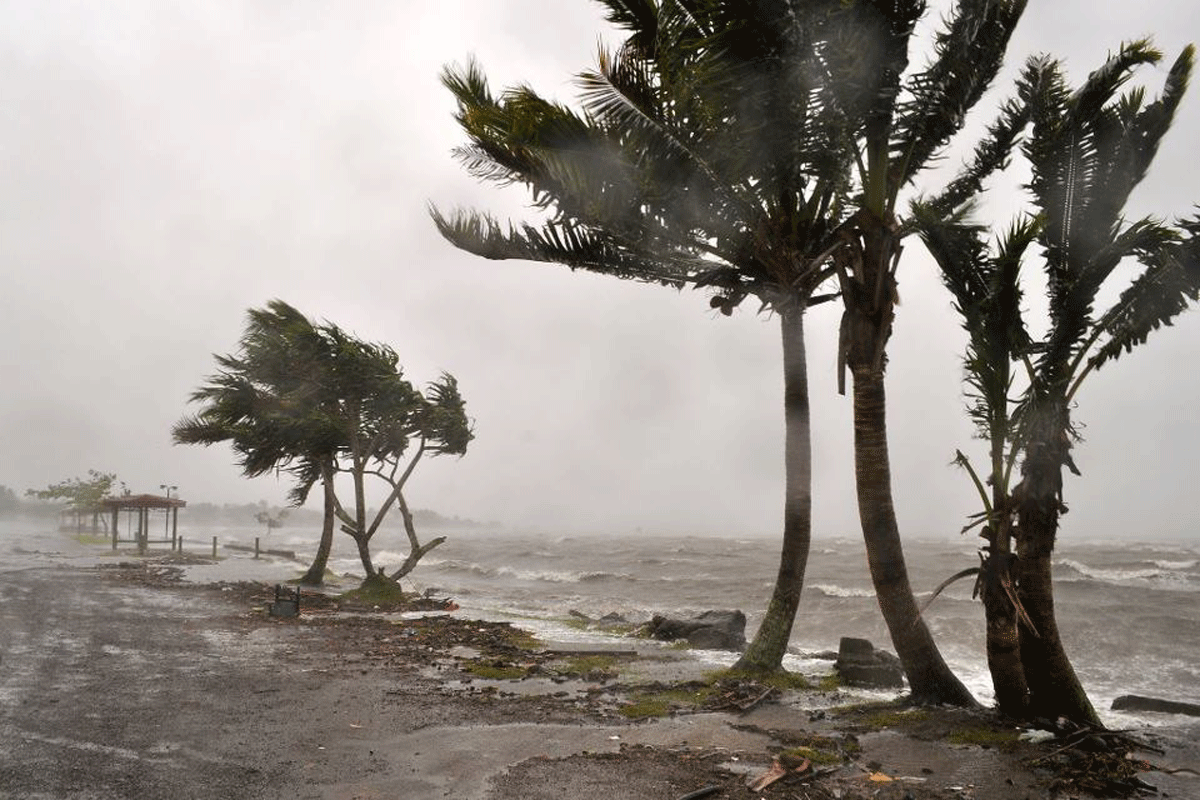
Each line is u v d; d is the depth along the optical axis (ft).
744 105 26.35
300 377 73.15
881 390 28.94
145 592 68.33
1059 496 26.32
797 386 35.29
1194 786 20.18
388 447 80.18
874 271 28.35
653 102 27.86
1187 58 26.66
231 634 45.32
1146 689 42.47
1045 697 26.17
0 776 19.11
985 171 32.63
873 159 27.86
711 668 37.96
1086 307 25.40
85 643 40.37
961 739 24.18
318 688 31.09
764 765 21.44
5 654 36.52
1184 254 24.02
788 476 35.76
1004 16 27.58
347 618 54.85
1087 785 19.66
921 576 131.95
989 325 26.37
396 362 75.72
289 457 79.92
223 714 26.40
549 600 91.04
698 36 26.55
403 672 35.14
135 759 20.95
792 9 24.34
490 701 29.53
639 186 30.60
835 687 33.50
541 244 37.01
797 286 32.65
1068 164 26.50
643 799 18.44
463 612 65.36
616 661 39.91
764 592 105.19
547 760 21.71
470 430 79.61
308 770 20.49
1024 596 26.58
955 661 51.21
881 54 25.48
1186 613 75.61
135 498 145.59
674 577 136.67
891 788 19.53
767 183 29.07
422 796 18.61
